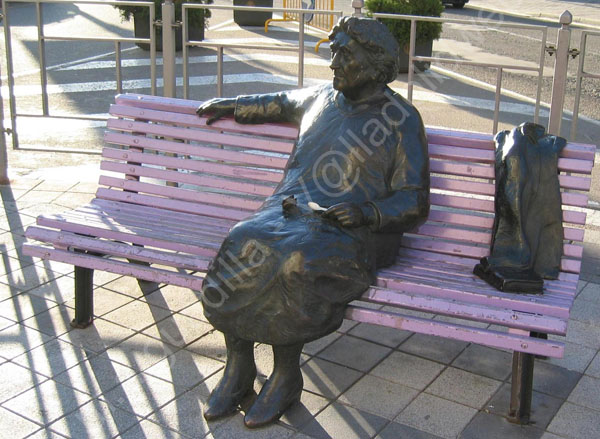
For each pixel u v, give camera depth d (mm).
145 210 4602
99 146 8234
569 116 10219
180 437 3459
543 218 3840
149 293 4812
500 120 9766
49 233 4207
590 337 4359
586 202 3867
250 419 3492
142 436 3469
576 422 3598
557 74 5230
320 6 19359
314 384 3879
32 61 13086
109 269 4039
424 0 11633
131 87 11219
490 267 3725
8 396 3756
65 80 11648
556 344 3283
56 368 3992
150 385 3854
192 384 3863
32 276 5008
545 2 21672
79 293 4316
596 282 5012
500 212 3838
